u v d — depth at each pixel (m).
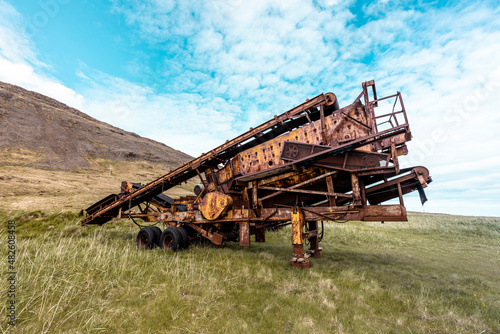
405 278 5.77
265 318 3.41
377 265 7.05
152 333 2.96
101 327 2.99
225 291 4.38
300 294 4.41
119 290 4.22
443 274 6.27
